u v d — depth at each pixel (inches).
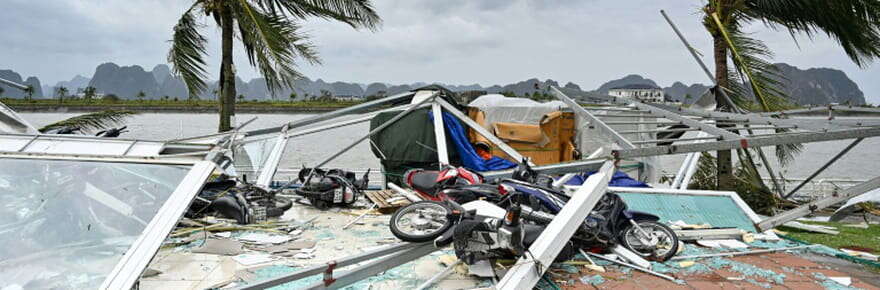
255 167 417.7
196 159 187.2
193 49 495.8
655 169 473.4
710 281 215.5
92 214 159.5
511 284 170.9
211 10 481.1
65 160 180.5
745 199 443.2
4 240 148.9
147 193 167.9
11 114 337.1
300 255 241.8
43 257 145.9
